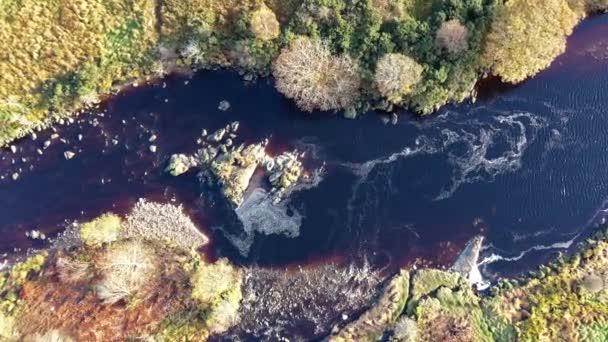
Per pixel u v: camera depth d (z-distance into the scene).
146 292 45.19
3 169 45.56
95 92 45.94
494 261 47.44
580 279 46.31
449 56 45.00
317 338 45.91
